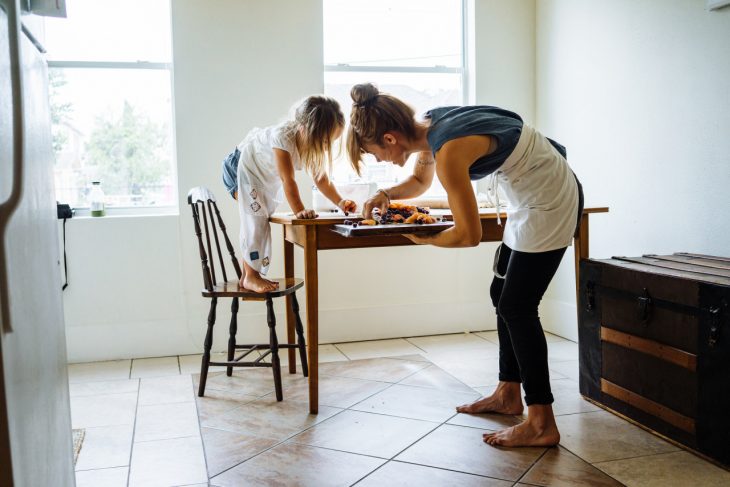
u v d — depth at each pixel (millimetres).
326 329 3873
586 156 3678
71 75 3580
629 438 2340
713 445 2100
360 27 3961
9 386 1016
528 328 2242
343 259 3881
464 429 2451
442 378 3117
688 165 2928
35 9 1286
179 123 3596
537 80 4129
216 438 2410
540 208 2160
